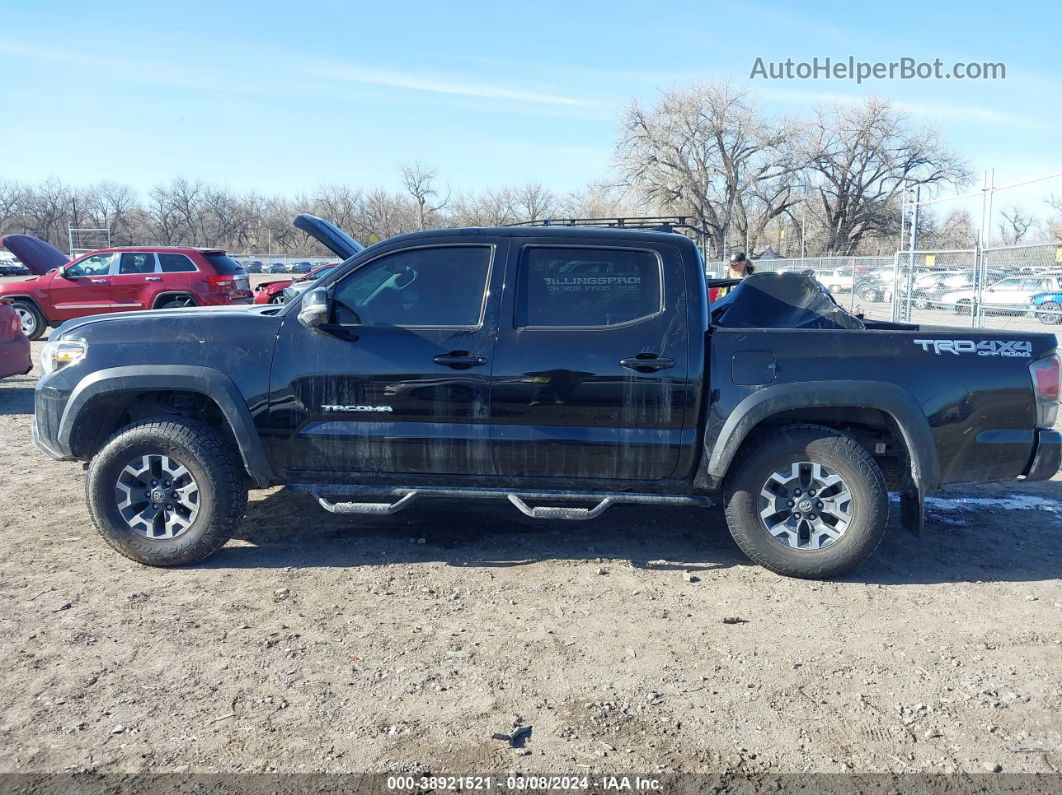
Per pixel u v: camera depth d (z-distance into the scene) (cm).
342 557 475
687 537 520
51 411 454
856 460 434
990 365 439
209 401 475
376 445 443
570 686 337
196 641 369
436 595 424
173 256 1575
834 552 440
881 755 293
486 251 449
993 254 1522
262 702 321
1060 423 877
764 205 5659
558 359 433
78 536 505
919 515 441
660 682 341
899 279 1614
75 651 358
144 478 449
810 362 434
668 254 446
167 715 311
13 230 7569
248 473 457
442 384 435
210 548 451
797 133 5319
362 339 441
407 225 6850
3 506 564
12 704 316
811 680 344
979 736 305
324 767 281
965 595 434
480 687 335
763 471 441
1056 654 369
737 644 375
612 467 443
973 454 441
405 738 299
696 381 434
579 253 448
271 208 8000
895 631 391
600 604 416
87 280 1555
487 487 454
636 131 5291
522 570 460
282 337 445
